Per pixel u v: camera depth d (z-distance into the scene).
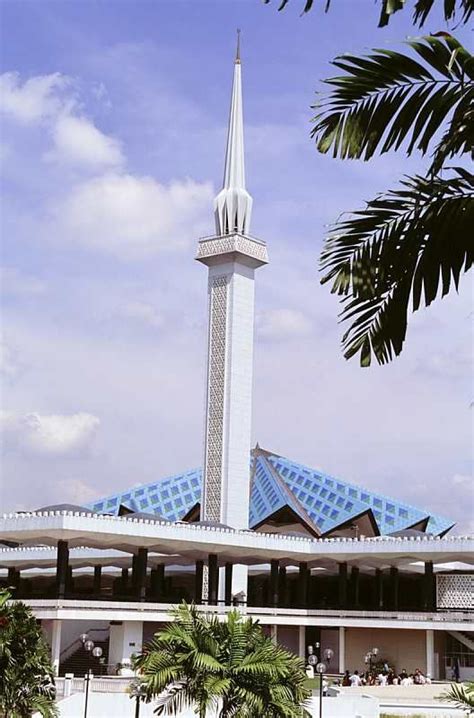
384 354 10.00
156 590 72.12
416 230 9.77
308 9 8.63
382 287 9.91
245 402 70.50
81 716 42.22
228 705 25.23
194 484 91.81
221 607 59.56
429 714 47.69
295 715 24.94
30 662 26.50
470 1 8.57
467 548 61.06
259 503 86.75
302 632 69.31
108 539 55.72
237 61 74.25
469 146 9.19
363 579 84.25
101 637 71.12
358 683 59.81
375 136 9.52
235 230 71.44
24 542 61.47
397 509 86.50
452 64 8.99
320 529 83.69
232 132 73.00
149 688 25.00
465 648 66.69
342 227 10.04
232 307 70.38
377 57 9.27
